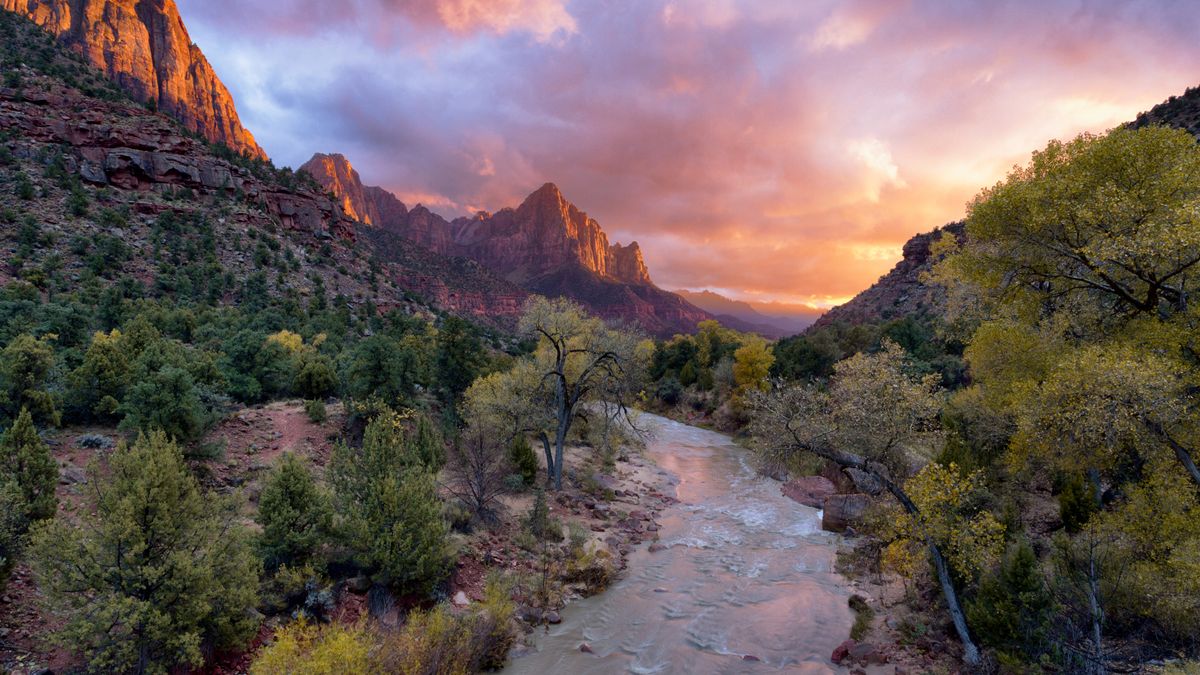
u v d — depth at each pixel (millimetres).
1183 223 11195
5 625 10125
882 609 15500
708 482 32719
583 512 24219
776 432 14836
